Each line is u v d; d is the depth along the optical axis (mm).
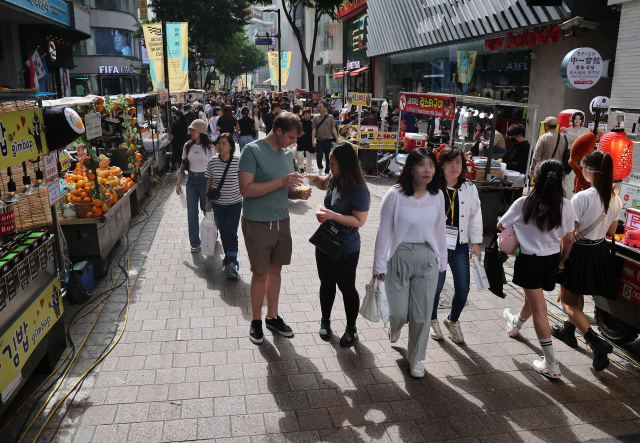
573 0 11219
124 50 44188
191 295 5637
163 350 4430
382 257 3914
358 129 13047
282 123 4219
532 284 4023
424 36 21062
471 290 5973
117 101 7727
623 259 4301
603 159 4066
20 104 3572
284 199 4500
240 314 5172
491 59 16641
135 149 9391
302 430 3404
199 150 6969
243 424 3453
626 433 3451
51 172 4348
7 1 13836
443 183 4273
